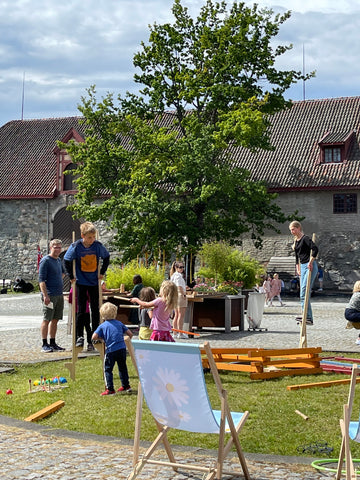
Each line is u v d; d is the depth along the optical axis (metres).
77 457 6.04
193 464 5.86
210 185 34.00
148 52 35.91
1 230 48.91
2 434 6.95
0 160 50.72
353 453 6.37
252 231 42.16
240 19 34.53
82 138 48.25
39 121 52.94
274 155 42.62
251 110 33.47
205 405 5.16
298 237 12.30
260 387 9.49
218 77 34.84
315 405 8.31
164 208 34.47
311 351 10.59
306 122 44.06
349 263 40.44
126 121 36.47
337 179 40.09
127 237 35.22
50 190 47.50
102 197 45.09
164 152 34.75
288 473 5.60
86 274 11.12
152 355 5.21
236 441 5.35
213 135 33.41
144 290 10.54
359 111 43.66
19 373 11.08
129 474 5.52
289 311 26.70
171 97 36.38
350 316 13.88
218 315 17.78
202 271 23.95
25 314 25.14
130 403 8.59
